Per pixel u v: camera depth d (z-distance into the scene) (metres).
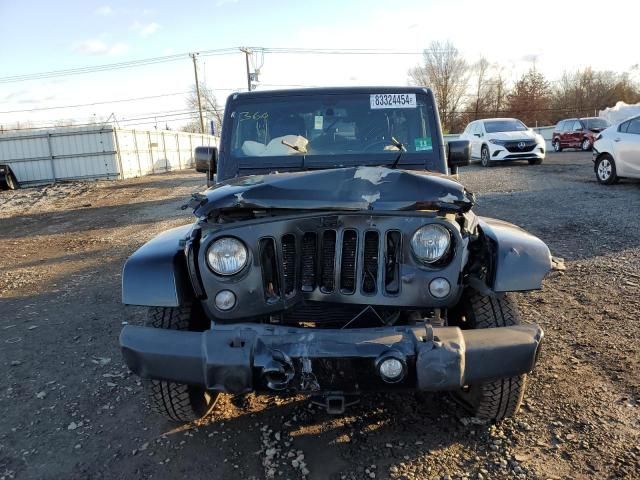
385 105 4.10
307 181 2.81
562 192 11.76
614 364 3.85
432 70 60.41
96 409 3.66
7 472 2.99
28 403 3.78
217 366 2.49
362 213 2.67
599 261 6.36
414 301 2.72
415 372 2.49
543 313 4.89
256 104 4.15
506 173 16.48
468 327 3.07
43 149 27.52
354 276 2.74
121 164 28.11
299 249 2.74
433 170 3.91
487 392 3.03
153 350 2.59
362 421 3.34
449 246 2.68
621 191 11.41
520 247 2.86
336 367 2.48
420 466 2.87
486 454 2.94
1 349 4.84
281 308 2.74
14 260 9.41
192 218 12.62
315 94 4.14
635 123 11.76
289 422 3.36
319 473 2.86
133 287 2.83
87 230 12.30
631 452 2.87
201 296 2.78
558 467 2.79
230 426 3.34
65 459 3.10
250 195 2.72
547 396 3.47
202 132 49.88
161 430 3.35
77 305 6.13
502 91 62.53
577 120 29.44
